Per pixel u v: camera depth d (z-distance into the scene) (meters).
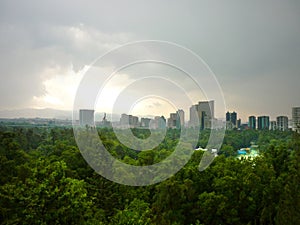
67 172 16.91
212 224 18.30
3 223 10.00
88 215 12.32
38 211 10.32
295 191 15.13
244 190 18.59
